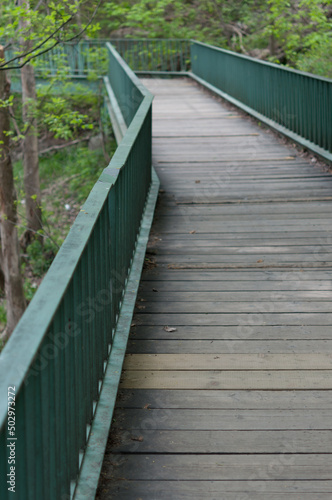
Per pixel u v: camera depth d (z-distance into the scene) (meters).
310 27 16.12
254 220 6.32
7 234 12.00
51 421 1.96
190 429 2.86
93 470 2.44
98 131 19.30
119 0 22.77
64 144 20.20
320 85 8.52
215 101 14.66
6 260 12.15
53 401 1.97
